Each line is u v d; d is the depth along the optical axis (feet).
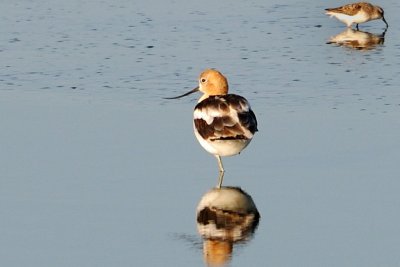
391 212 46.60
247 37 83.25
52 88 68.54
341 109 63.26
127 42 81.30
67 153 55.67
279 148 56.49
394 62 75.00
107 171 52.90
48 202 48.55
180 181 51.57
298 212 47.06
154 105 64.69
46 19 89.45
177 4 96.17
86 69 73.36
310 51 78.74
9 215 46.88
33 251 42.68
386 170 52.42
